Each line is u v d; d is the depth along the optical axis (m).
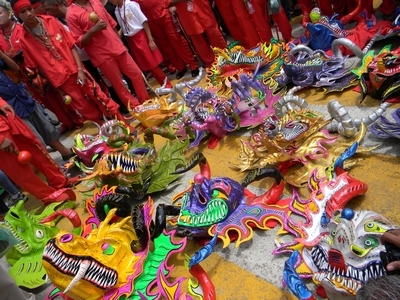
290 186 2.68
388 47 3.47
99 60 4.72
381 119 2.69
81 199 3.85
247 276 2.12
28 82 5.53
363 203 2.26
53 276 1.94
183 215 2.44
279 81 4.20
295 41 5.00
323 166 2.61
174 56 6.60
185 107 4.17
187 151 3.90
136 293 2.09
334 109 2.69
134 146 3.59
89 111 4.90
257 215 2.35
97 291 2.04
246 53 5.18
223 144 3.70
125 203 2.54
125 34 5.56
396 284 0.99
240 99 3.69
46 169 3.71
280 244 2.15
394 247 1.35
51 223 2.94
